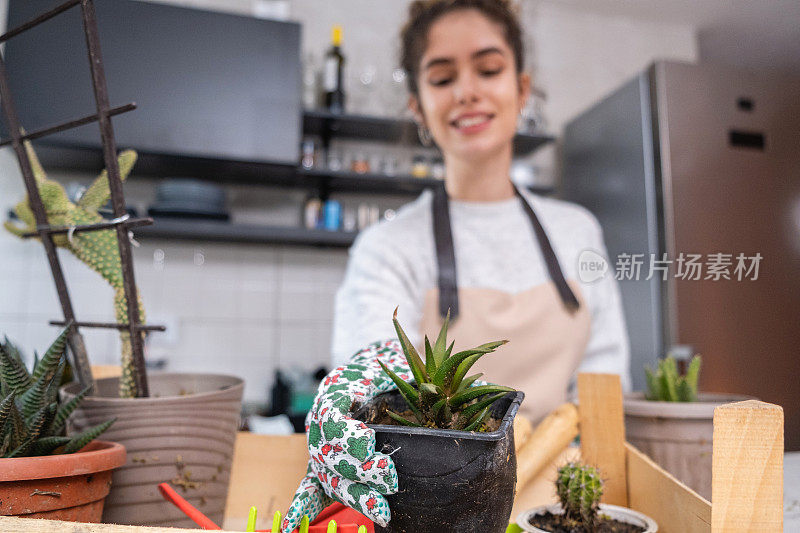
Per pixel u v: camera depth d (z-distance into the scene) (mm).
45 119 2219
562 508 544
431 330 1164
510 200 1265
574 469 534
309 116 2662
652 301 1913
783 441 372
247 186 2889
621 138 2439
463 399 375
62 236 598
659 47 2225
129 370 581
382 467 343
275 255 2947
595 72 3012
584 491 513
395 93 2795
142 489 522
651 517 542
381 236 1236
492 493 354
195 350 2801
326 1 3049
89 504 455
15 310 2576
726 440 379
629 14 2604
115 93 2303
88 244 584
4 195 2557
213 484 554
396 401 428
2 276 2578
